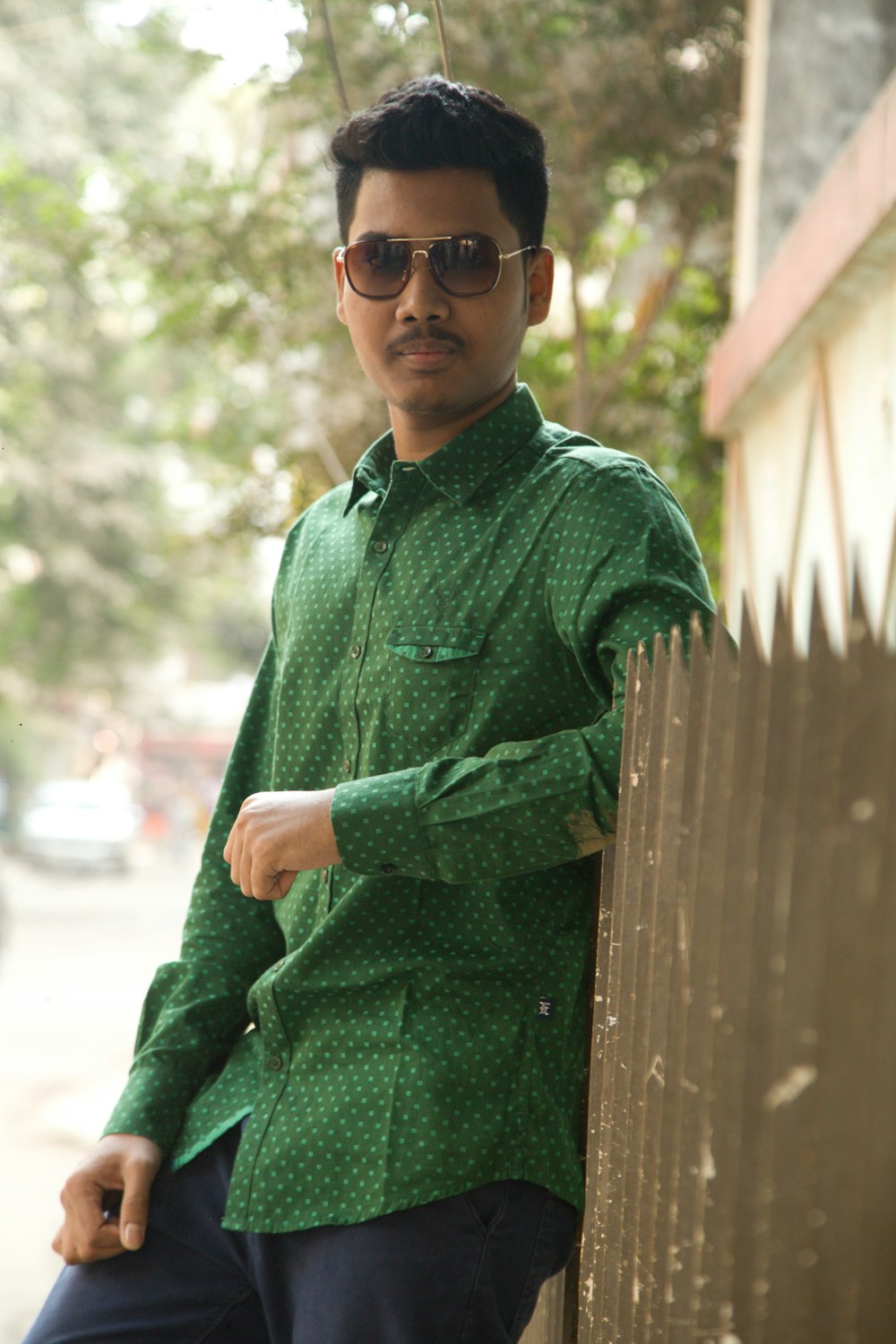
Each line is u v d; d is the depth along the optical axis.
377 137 1.83
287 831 1.68
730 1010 1.13
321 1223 1.67
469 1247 1.64
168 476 27.61
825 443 4.37
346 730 1.83
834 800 0.96
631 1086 1.48
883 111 3.31
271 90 6.45
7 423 25.61
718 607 1.27
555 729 1.73
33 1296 5.49
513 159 1.84
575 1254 1.85
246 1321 1.82
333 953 1.75
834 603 4.22
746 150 6.16
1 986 13.02
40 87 19.38
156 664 31.30
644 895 1.46
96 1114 8.22
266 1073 1.80
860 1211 0.92
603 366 7.58
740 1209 1.08
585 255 7.08
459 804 1.61
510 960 1.72
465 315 1.82
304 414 7.61
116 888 25.11
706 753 1.25
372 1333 1.62
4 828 27.08
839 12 5.75
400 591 1.81
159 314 8.47
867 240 3.47
